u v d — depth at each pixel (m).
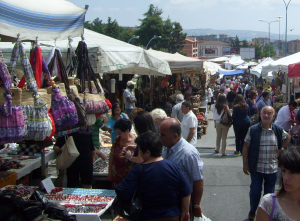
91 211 3.84
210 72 27.66
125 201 2.90
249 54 97.06
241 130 9.25
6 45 5.55
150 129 4.31
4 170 5.00
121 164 4.56
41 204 3.22
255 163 4.86
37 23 3.49
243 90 24.62
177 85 19.81
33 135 3.26
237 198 6.18
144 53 7.32
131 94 11.91
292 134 7.28
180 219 2.95
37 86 3.40
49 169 6.77
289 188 2.29
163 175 2.91
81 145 5.08
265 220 2.36
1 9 3.21
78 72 4.51
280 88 18.12
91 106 4.41
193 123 6.47
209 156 9.61
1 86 3.13
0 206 3.02
